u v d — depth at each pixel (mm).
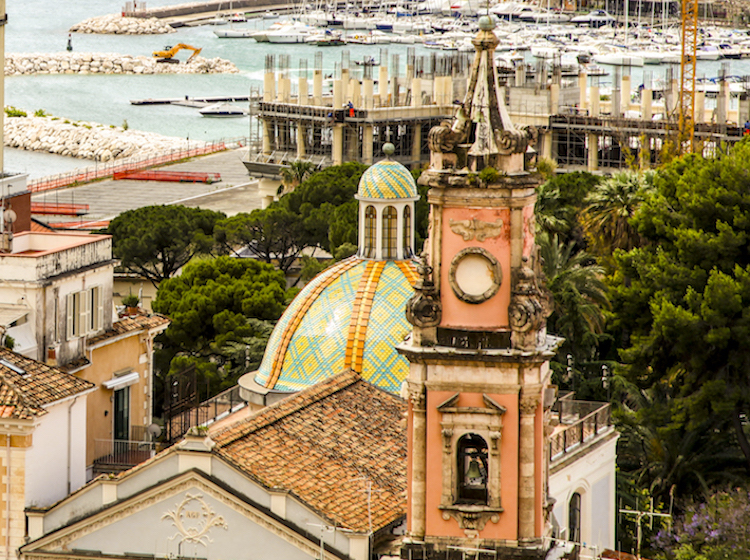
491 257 51938
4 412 66188
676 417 92938
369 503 60562
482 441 53812
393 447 70000
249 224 168125
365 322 80688
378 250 84312
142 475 60906
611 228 127500
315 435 67438
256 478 59875
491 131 51969
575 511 78375
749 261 98812
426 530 53500
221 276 127500
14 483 66500
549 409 56406
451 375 52656
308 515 59438
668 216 103375
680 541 79000
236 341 117188
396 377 79062
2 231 86000
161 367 120188
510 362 52000
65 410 69688
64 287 80875
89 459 81188
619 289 102812
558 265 117688
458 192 51969
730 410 92500
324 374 80188
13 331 77750
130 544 61062
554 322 112062
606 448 81562
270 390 81688
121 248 160000
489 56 52156
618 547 85375
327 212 169875
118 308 92062
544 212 135375
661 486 94625
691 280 98375
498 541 53156
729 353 94312
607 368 104812
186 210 171000
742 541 75312
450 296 52562
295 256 172500
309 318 82438
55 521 62438
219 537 60000
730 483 90938
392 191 83688
